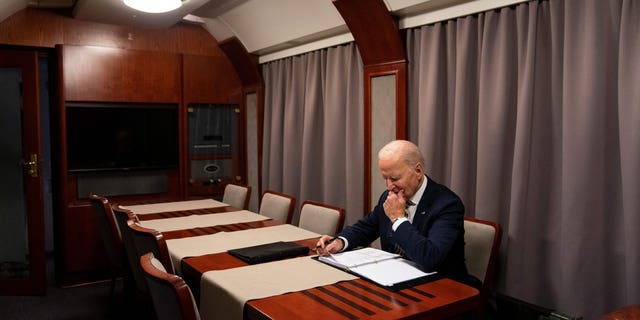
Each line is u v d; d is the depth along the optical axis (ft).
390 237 6.61
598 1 7.17
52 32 12.65
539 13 8.09
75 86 12.64
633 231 6.74
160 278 4.06
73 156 12.73
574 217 7.40
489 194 8.61
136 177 13.73
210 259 6.46
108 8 11.74
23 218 12.16
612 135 7.25
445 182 9.79
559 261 7.86
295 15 12.07
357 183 11.81
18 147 12.01
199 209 10.52
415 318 4.56
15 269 12.11
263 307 4.69
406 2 9.39
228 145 15.39
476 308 5.08
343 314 4.52
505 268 8.40
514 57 8.50
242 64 14.92
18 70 11.87
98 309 11.05
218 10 13.43
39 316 10.62
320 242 6.79
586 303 7.32
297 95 13.83
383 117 10.71
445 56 9.70
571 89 7.50
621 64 6.87
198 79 14.61
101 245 13.03
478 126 8.84
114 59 13.16
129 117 13.52
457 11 9.15
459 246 6.32
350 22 10.32
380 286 5.31
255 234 8.02
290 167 13.98
